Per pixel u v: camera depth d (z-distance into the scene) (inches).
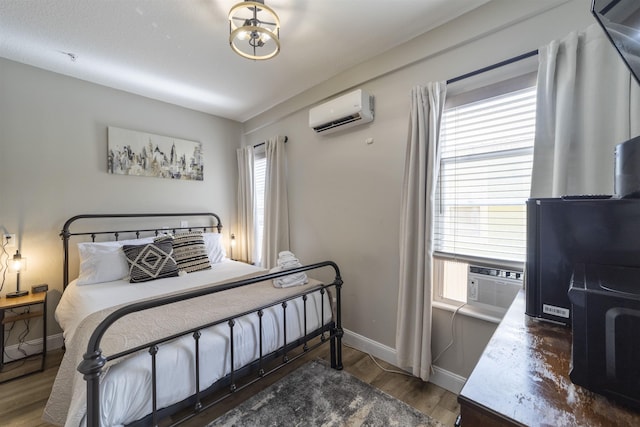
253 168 139.5
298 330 72.2
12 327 89.7
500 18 63.2
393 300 85.5
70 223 100.3
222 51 84.4
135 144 114.8
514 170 64.4
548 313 35.6
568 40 53.1
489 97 66.6
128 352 42.0
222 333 56.0
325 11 67.6
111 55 86.4
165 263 97.1
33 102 93.3
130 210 114.6
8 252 88.7
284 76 100.2
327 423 60.2
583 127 52.2
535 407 20.6
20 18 69.1
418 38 77.3
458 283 73.9
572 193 53.1
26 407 66.5
